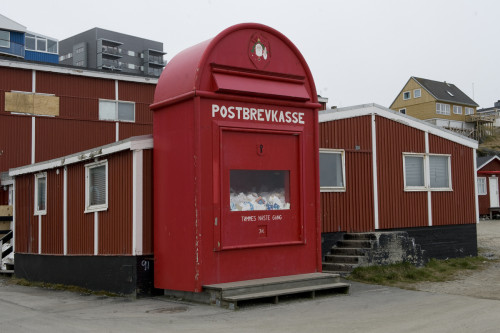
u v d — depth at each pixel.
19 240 16.39
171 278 10.36
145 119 24.94
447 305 9.51
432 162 16.59
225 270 10.02
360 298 10.26
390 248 13.91
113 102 24.03
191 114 10.02
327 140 14.37
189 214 9.95
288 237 10.91
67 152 22.56
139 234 10.86
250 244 10.36
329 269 13.53
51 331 7.85
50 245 14.57
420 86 65.94
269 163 10.77
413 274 13.16
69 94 22.83
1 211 17.61
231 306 9.14
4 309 10.12
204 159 9.96
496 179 37.09
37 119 21.94
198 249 9.74
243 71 10.54
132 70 113.19
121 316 8.94
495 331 7.34
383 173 15.40
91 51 108.44
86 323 8.41
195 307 9.42
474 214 17.45
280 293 9.66
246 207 10.44
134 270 10.84
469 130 67.06
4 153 21.08
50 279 14.47
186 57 10.66
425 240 16.11
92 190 12.81
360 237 14.06
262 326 7.79
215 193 10.00
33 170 15.42
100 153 12.04
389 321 8.07
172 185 10.41
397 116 15.84
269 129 10.70
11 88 21.45
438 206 16.52
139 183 10.91
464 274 13.93
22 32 32.47
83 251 12.93
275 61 11.01
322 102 28.00
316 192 11.36
